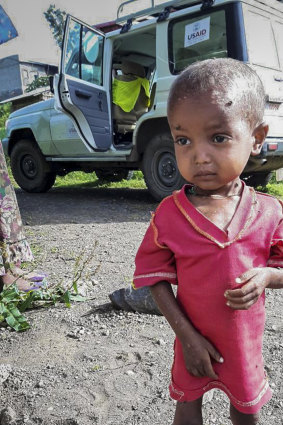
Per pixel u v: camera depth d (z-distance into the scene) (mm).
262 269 1319
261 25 5793
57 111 7574
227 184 1396
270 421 2023
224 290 1332
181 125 1269
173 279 1433
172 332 2801
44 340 2746
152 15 6941
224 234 1337
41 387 2277
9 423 2059
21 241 3404
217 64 1298
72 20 6605
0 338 2791
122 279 3744
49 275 3820
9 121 8617
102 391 2242
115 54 7348
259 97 1323
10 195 3326
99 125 7105
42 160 8234
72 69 6797
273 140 5602
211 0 5605
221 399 2180
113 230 5453
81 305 3227
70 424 2037
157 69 6266
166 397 2184
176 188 6316
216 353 1368
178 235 1373
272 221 1392
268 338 2697
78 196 8047
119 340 2721
